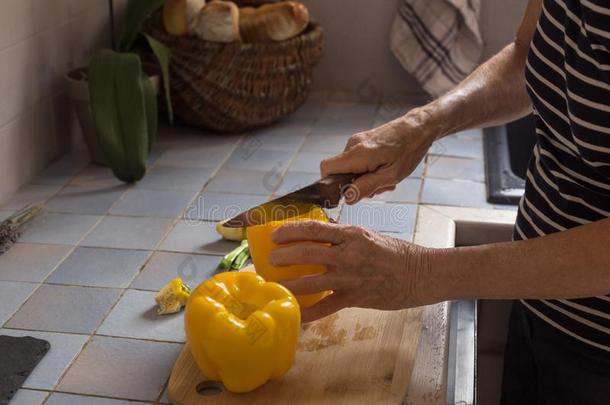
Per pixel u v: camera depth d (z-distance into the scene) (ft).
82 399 2.79
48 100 4.90
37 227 4.09
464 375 3.17
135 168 4.61
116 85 4.65
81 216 4.24
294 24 5.32
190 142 5.35
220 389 2.80
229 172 4.85
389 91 6.45
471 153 5.19
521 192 4.51
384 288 2.72
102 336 3.16
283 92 5.50
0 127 4.37
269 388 2.77
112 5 5.30
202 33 5.17
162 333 3.18
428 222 4.09
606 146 2.67
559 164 3.00
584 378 3.18
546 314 3.24
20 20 4.52
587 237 2.49
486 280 2.59
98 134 4.61
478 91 3.37
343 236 2.74
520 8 6.07
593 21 2.52
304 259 2.76
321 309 2.88
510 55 3.46
